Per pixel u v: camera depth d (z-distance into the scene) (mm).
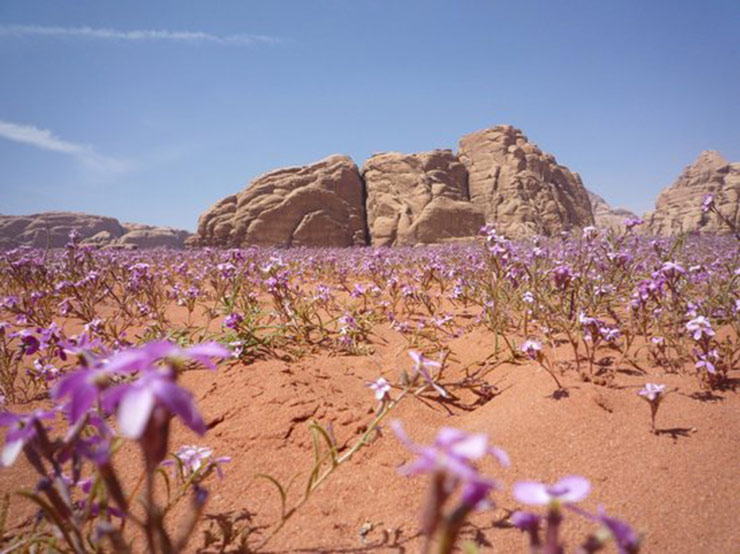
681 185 77438
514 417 2709
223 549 1732
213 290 7535
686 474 2139
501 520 1896
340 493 2141
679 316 3787
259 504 2078
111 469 895
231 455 2443
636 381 3107
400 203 47688
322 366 3656
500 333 4262
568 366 3375
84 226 89312
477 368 3689
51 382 3256
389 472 2281
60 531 1128
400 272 10117
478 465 2299
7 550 1603
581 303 4555
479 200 50344
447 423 2844
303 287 8281
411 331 4848
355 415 2754
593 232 4836
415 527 1911
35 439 1047
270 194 47250
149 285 5180
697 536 1782
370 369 3709
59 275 6691
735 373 3176
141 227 103062
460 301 6242
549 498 794
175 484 2182
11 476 2250
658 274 3600
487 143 54281
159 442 776
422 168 50969
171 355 838
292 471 2318
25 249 9109
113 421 2641
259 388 3014
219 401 2904
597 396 2791
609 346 3727
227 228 45719
